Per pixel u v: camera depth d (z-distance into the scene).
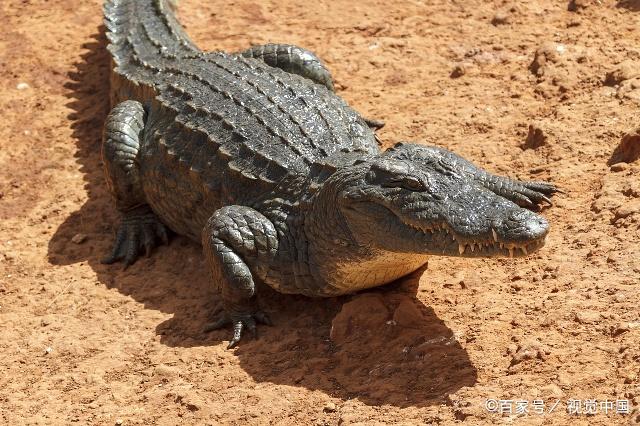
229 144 9.76
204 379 8.39
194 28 14.05
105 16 13.11
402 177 8.14
